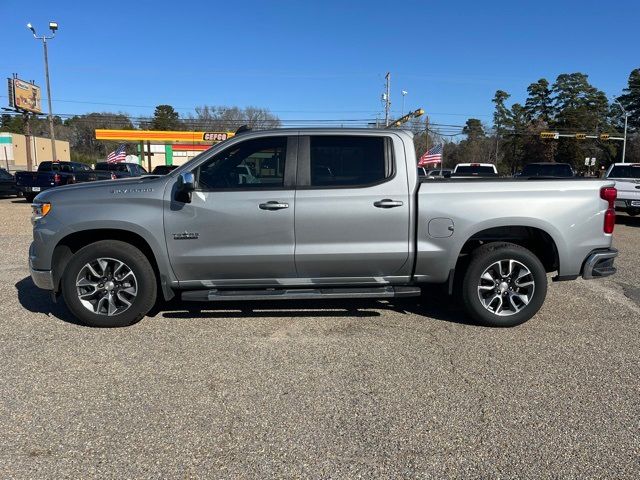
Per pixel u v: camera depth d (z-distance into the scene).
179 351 4.59
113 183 5.17
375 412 3.53
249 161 5.04
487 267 5.10
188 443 3.16
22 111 48.69
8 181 22.08
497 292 5.17
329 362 4.36
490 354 4.54
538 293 5.13
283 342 4.82
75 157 82.88
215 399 3.71
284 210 4.91
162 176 5.18
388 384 3.95
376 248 5.00
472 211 4.98
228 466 2.93
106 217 4.94
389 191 4.97
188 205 4.92
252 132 5.09
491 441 3.18
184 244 4.97
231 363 4.34
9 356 4.46
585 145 73.88
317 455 3.04
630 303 6.14
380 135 5.07
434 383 3.97
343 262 5.01
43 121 94.69
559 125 75.81
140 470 2.89
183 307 5.89
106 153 87.88
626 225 14.24
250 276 5.07
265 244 4.96
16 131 91.38
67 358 4.43
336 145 5.04
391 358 4.45
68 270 5.02
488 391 3.83
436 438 3.21
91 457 3.01
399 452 3.07
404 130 5.13
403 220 4.99
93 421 3.41
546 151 74.06
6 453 3.04
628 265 8.39
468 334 5.04
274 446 3.13
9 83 47.19
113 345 4.73
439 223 4.99
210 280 5.09
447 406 3.61
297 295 4.99
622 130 78.00
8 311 5.70
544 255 5.50
